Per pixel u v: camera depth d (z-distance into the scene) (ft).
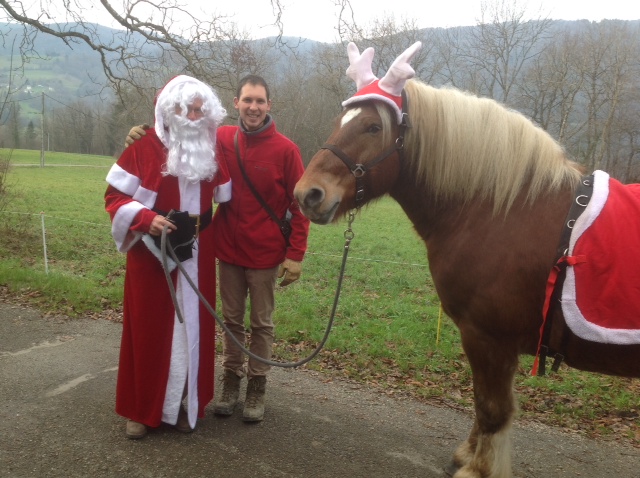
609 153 106.32
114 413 10.52
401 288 25.68
